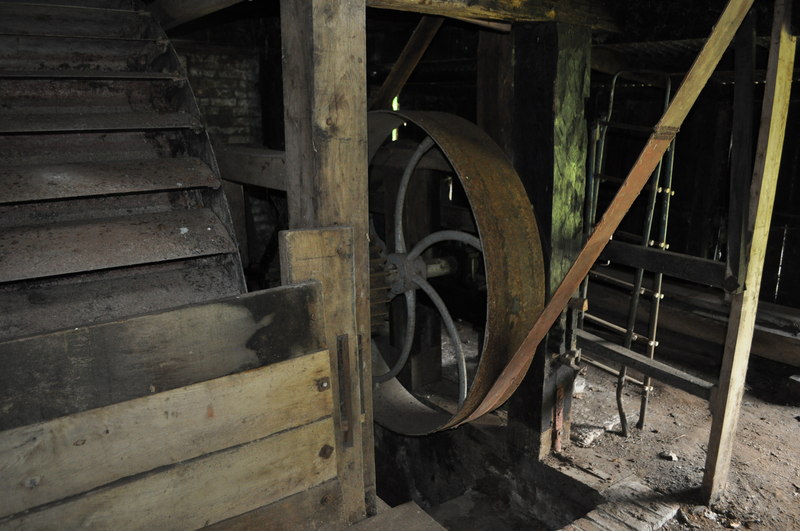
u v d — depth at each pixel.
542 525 3.54
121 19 2.89
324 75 1.95
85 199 2.45
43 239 2.16
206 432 1.66
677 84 3.81
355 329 2.02
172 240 2.36
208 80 5.59
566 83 3.04
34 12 2.67
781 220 4.89
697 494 3.15
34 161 2.45
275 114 5.68
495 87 3.38
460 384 3.16
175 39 5.26
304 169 2.08
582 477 3.29
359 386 2.10
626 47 3.46
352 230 1.94
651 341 3.52
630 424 3.91
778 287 5.00
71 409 1.44
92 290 2.25
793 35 2.57
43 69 2.66
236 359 1.68
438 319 4.44
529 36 3.08
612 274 5.45
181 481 1.63
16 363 1.35
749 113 2.72
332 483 1.95
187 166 2.59
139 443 1.55
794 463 3.49
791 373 4.52
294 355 1.79
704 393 3.00
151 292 2.33
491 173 2.82
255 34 5.68
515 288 2.77
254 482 1.77
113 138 2.65
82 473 1.48
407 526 2.03
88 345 1.44
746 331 2.88
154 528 1.61
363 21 2.01
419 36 3.36
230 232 2.52
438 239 3.22
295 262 1.84
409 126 5.77
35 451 1.40
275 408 1.77
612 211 2.49
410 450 4.47
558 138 3.08
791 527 2.93
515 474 3.66
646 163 2.46
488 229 2.69
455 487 4.14
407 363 4.36
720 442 2.98
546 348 3.35
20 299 2.11
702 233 5.17
